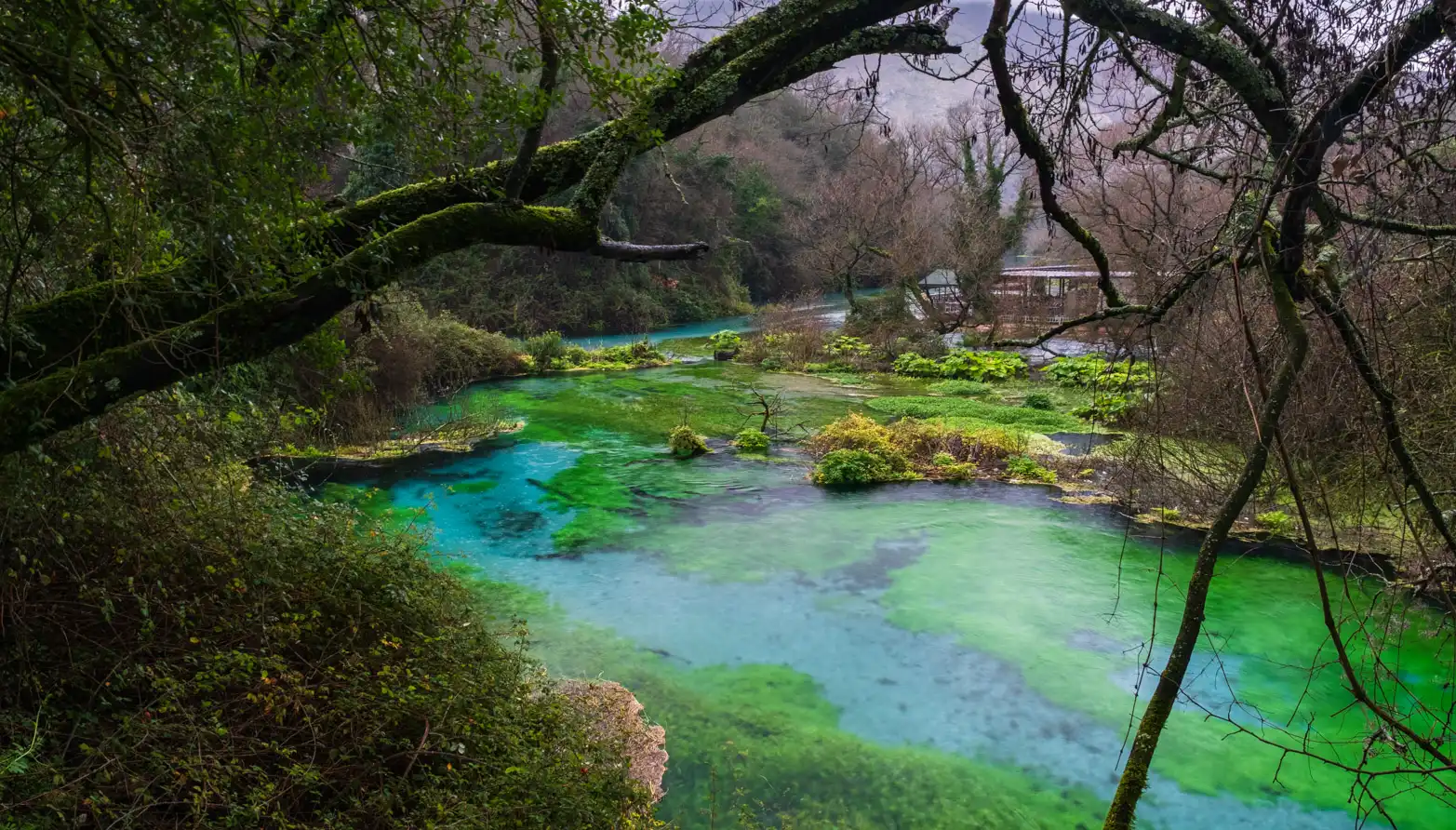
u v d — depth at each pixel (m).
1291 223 2.09
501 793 3.12
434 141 2.17
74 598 2.97
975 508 9.99
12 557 2.79
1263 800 4.77
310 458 10.39
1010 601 7.36
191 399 3.40
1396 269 3.32
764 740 5.23
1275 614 6.95
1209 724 5.52
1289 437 3.06
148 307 2.19
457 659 3.86
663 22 2.10
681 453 12.58
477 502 10.00
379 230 2.72
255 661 2.98
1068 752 5.21
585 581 7.71
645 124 2.42
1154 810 4.70
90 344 2.23
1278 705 5.70
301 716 3.10
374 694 3.27
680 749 5.08
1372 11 2.20
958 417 15.00
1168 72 2.96
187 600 3.30
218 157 1.85
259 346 2.25
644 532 9.09
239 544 3.59
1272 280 1.98
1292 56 2.39
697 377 20.62
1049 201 2.81
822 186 28.67
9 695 2.60
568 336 29.55
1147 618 7.01
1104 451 12.11
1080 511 9.82
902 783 4.84
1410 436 3.61
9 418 1.93
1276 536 8.30
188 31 1.73
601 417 15.34
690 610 7.12
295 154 2.00
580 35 2.18
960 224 22.62
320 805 2.89
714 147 35.12
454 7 2.04
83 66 1.71
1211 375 3.34
